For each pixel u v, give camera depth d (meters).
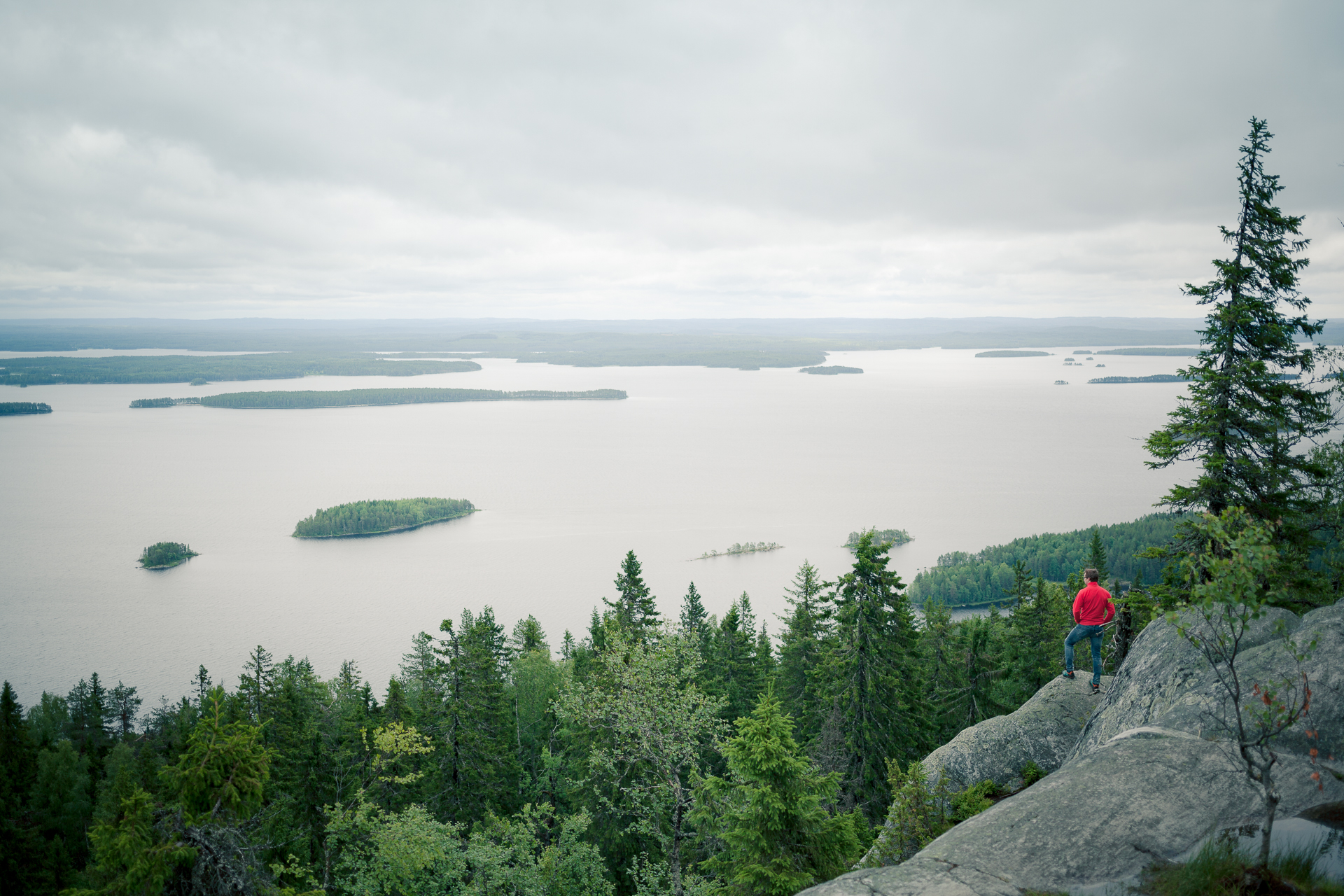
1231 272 22.86
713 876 23.61
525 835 25.31
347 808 24.62
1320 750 10.01
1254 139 22.50
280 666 65.25
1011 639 55.03
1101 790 10.42
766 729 18.62
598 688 24.22
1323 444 23.48
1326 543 22.95
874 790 32.72
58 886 41.88
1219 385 23.28
